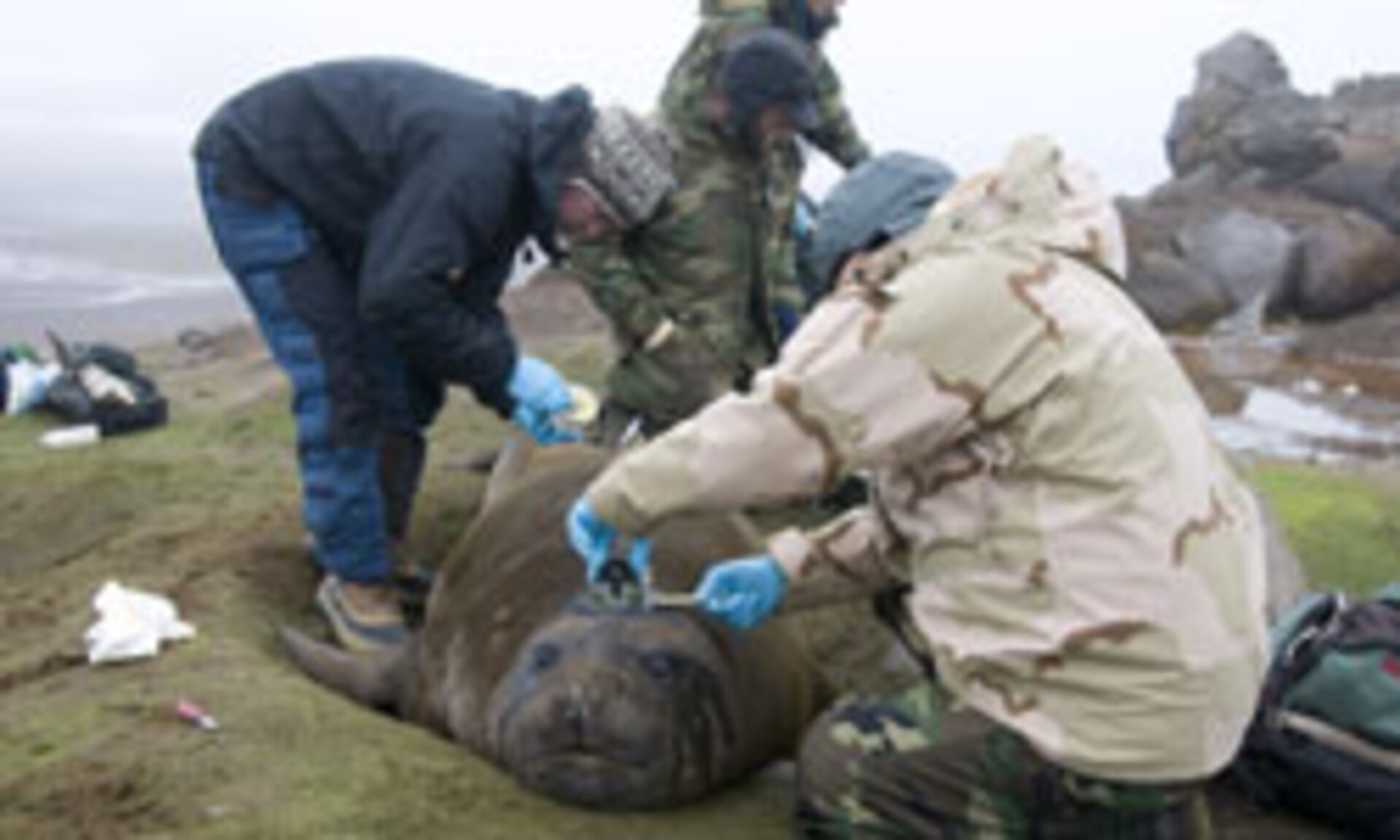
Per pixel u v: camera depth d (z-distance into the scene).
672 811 3.36
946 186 2.94
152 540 5.46
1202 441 2.67
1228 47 19.66
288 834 2.92
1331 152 16.69
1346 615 3.53
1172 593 2.54
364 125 3.95
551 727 3.26
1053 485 2.59
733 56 5.02
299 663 4.30
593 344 8.88
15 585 5.18
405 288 3.74
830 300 2.69
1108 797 2.65
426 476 6.31
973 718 2.82
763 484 2.71
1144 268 13.90
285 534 5.44
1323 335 12.66
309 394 4.23
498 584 4.00
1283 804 3.48
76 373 7.93
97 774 3.21
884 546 3.13
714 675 3.49
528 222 4.02
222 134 4.05
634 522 2.84
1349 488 6.35
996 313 2.57
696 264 5.38
